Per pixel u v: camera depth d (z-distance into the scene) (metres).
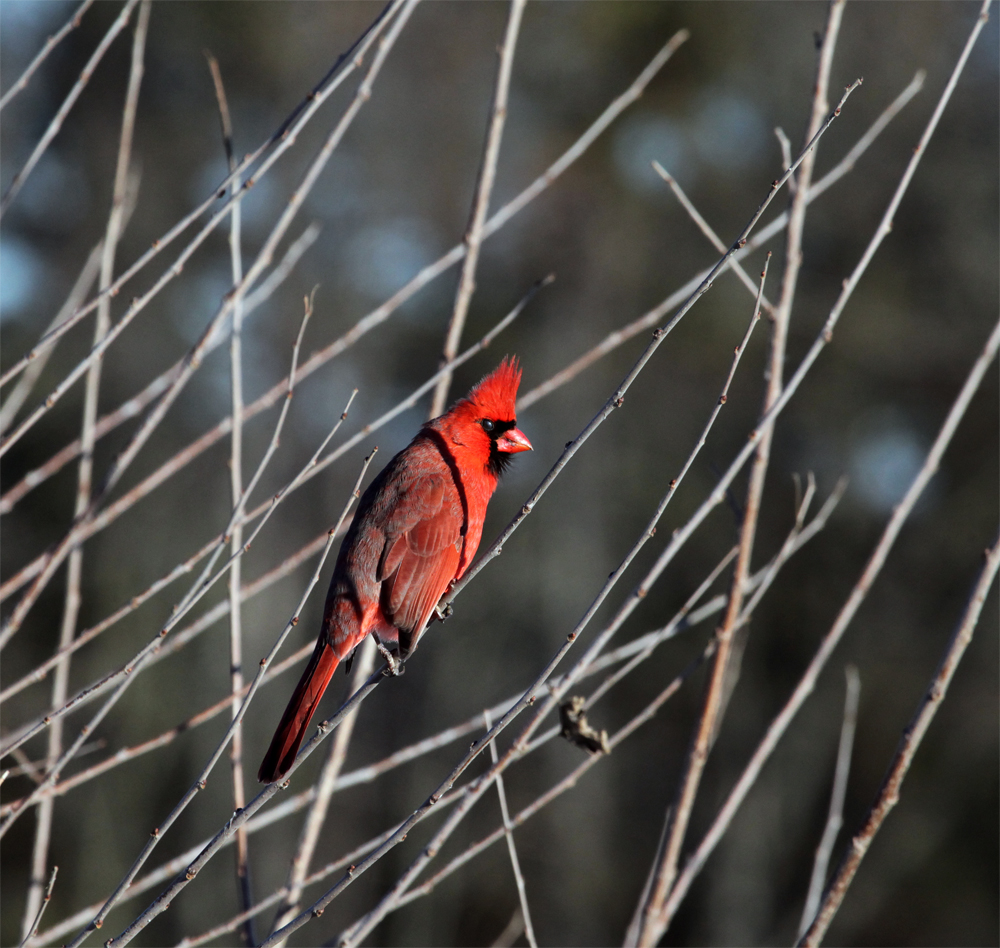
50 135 4.71
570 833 18.47
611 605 19.48
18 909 16.36
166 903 3.36
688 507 19.67
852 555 19.31
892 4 20.02
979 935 17.30
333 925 17.30
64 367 17.94
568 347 20.91
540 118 21.59
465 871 17.83
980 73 19.94
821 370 19.94
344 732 4.97
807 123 5.05
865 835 3.90
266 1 19.56
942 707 18.38
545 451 20.41
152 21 19.08
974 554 18.67
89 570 17.62
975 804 17.88
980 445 19.31
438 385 5.41
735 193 21.09
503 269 21.30
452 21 21.31
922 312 20.00
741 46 21.02
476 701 19.08
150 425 4.75
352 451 19.77
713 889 18.23
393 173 21.22
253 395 19.20
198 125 19.62
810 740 18.69
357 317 20.44
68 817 16.80
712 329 20.11
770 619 19.38
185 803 3.42
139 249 18.69
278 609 18.70
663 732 19.06
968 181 19.78
